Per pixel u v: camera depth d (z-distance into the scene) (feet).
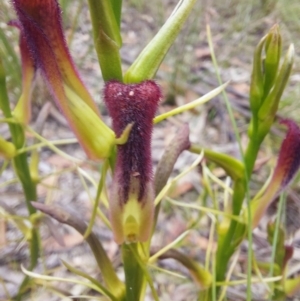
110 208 0.17
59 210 0.21
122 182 0.16
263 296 0.37
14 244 0.40
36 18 0.15
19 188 0.45
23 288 0.32
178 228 0.43
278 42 0.19
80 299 0.36
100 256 0.22
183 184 0.47
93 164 0.47
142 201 0.17
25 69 0.23
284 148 0.20
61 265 0.39
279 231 0.27
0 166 0.47
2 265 0.38
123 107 0.15
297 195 0.45
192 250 0.41
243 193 0.22
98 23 0.16
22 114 0.24
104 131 0.16
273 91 0.19
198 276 0.25
